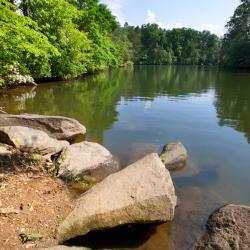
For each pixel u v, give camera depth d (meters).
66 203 4.61
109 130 10.02
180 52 96.88
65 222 4.10
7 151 6.04
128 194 4.40
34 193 4.73
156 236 4.38
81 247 3.84
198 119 12.19
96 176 6.22
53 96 15.89
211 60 91.88
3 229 3.84
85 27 30.91
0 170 5.25
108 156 7.04
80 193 5.23
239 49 50.03
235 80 29.52
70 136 8.59
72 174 5.82
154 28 99.56
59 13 19.09
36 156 6.22
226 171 7.02
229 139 9.56
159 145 8.70
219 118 12.46
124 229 4.41
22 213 4.18
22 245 3.69
